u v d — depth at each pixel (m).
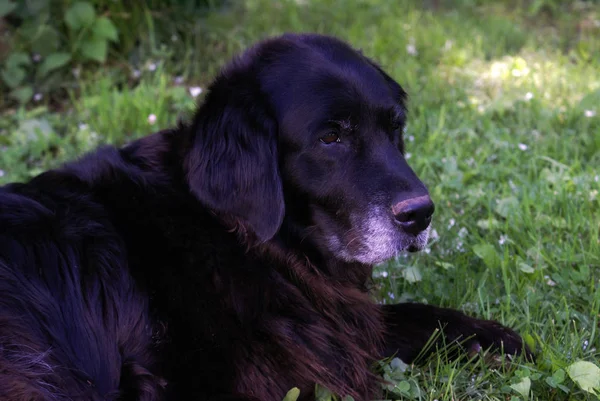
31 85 2.19
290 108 1.40
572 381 1.41
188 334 1.35
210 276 1.38
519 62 2.33
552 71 2.35
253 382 1.36
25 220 1.35
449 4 3.03
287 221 1.42
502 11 3.06
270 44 1.45
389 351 1.50
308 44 1.45
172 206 1.40
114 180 1.41
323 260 1.44
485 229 1.72
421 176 1.85
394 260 1.63
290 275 1.43
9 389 1.28
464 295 1.59
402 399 1.42
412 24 2.71
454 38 2.62
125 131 2.02
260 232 1.39
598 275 1.60
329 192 1.41
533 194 1.78
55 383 1.30
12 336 1.29
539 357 1.45
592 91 2.16
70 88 2.20
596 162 1.90
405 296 1.59
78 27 2.17
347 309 1.46
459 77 2.32
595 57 2.45
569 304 1.54
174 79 2.29
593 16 2.95
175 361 1.35
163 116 2.03
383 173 1.40
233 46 2.46
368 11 2.85
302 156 1.40
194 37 2.46
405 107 1.55
